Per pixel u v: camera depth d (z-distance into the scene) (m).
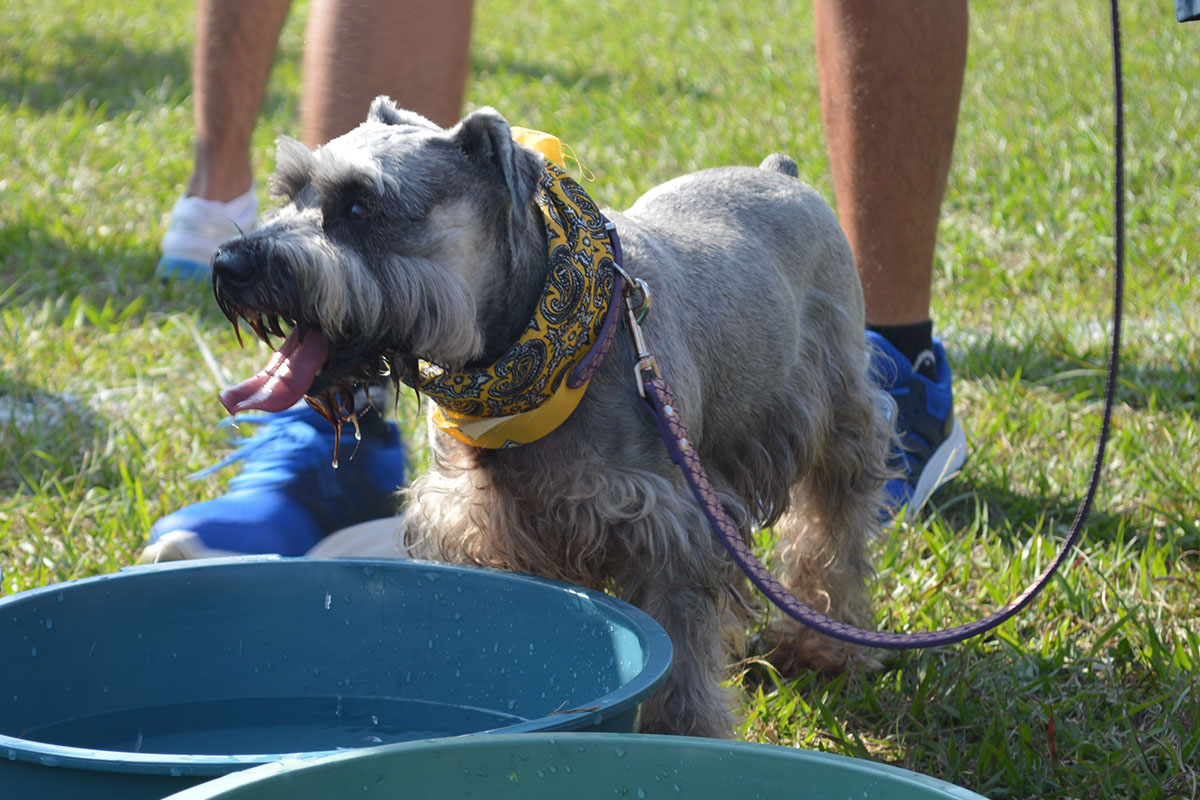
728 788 1.86
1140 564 3.55
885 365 4.13
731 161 8.41
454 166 2.50
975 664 3.21
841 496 3.56
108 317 5.66
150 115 9.84
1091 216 7.18
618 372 2.67
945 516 4.24
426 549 2.97
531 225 2.58
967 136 9.06
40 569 3.51
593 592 2.52
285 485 3.38
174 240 6.21
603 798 1.88
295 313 2.36
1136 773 2.73
